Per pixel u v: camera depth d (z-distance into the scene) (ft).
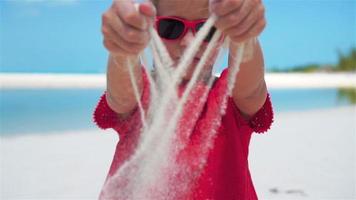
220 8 3.63
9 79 86.02
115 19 3.55
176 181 5.24
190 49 4.31
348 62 141.28
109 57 5.06
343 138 22.15
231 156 5.54
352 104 39.99
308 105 39.96
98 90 55.42
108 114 5.72
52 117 28.50
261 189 13.25
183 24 5.16
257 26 3.70
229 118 5.63
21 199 12.17
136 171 5.27
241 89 5.33
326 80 95.45
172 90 4.46
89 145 20.02
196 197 5.28
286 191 13.16
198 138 5.41
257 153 18.71
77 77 101.55
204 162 5.35
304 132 24.18
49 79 88.74
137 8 3.56
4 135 22.27
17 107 34.30
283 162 16.90
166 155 5.04
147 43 3.68
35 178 14.44
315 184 13.70
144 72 5.23
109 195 5.43
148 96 5.21
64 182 14.08
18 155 17.88
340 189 13.28
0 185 13.51
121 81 5.00
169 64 4.39
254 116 5.81
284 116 31.45
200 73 5.15
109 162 16.85
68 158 17.44
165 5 5.27
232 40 3.87
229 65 4.72
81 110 32.07
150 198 5.23
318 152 18.78
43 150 18.92
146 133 4.92
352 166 16.14
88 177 14.67
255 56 5.01
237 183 5.52
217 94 5.58
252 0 3.60
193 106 5.41
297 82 85.76
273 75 125.70
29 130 23.67
